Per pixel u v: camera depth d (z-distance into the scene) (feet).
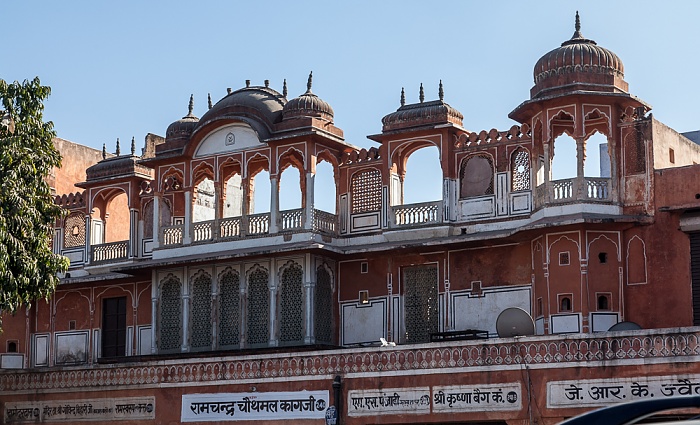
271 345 78.18
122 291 89.61
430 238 75.15
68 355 91.45
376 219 78.18
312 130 77.97
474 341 61.52
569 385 58.23
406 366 63.46
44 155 68.74
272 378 68.08
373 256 77.97
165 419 71.82
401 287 77.05
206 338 81.56
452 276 74.84
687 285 65.98
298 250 76.43
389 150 77.66
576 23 72.08
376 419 63.98
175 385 71.82
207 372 70.74
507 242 72.38
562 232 68.49
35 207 68.59
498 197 73.41
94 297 91.04
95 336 90.38
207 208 90.43
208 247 81.61
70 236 94.07
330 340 78.95
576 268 67.62
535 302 70.64
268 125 79.92
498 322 66.33
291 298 78.23
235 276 81.15
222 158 82.43
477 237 72.13
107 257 90.12
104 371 75.20
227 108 81.87
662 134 69.77
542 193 69.92
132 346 88.02
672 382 55.36
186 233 83.05
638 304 67.15
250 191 83.61
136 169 89.76
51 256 69.97
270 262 79.25
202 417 70.33
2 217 64.49
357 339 78.13
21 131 67.72
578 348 58.29
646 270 67.26
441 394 62.08
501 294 72.59
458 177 75.36
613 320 67.26
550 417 58.49
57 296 92.99
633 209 68.39
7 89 68.08
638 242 67.82
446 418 61.72
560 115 69.77
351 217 79.56
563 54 69.67
